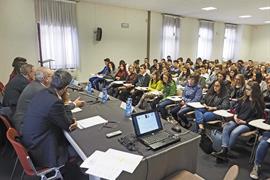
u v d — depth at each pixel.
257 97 2.98
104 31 7.69
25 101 2.36
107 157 1.48
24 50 5.49
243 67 7.59
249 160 2.86
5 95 2.99
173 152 1.64
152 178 1.53
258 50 12.93
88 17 7.26
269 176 2.50
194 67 7.12
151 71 6.45
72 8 6.77
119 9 7.87
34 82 2.52
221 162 2.81
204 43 10.67
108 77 6.30
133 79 5.68
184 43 9.91
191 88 4.06
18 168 2.58
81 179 2.25
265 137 2.57
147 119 1.87
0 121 2.82
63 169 2.33
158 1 6.59
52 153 1.78
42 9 6.21
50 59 6.22
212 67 6.75
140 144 1.67
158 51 9.11
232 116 3.09
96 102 3.01
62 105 1.83
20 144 1.66
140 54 8.73
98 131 1.93
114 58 8.12
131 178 1.38
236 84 4.17
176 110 3.89
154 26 8.80
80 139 1.76
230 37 11.94
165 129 1.96
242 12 8.20
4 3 4.92
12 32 5.14
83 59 7.40
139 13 8.38
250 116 2.97
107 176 1.29
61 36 6.69
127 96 5.13
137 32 8.48
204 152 3.04
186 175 1.67
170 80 4.52
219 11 8.08
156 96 4.36
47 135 1.78
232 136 2.82
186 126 3.71
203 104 3.71
